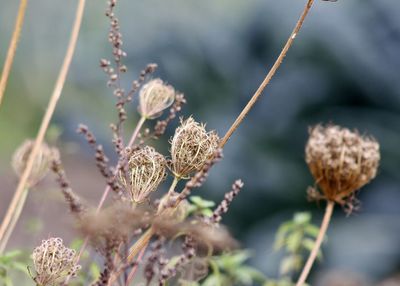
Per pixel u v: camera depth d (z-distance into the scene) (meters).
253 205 10.52
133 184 1.49
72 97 13.78
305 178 10.56
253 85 11.47
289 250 2.73
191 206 2.06
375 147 2.01
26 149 2.04
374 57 10.96
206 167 1.42
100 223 1.22
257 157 10.70
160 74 11.89
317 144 2.01
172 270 1.43
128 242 1.36
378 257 9.00
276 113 11.05
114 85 1.64
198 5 12.84
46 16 15.88
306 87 11.01
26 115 15.25
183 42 12.16
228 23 12.35
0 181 8.13
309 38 11.20
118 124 1.63
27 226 2.63
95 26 15.20
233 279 2.58
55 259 1.48
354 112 10.90
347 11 11.33
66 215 1.44
